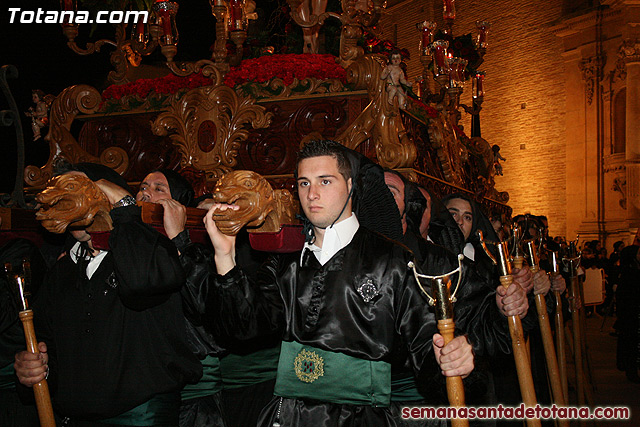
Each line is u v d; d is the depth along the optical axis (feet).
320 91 15.11
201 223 8.90
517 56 70.59
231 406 10.27
